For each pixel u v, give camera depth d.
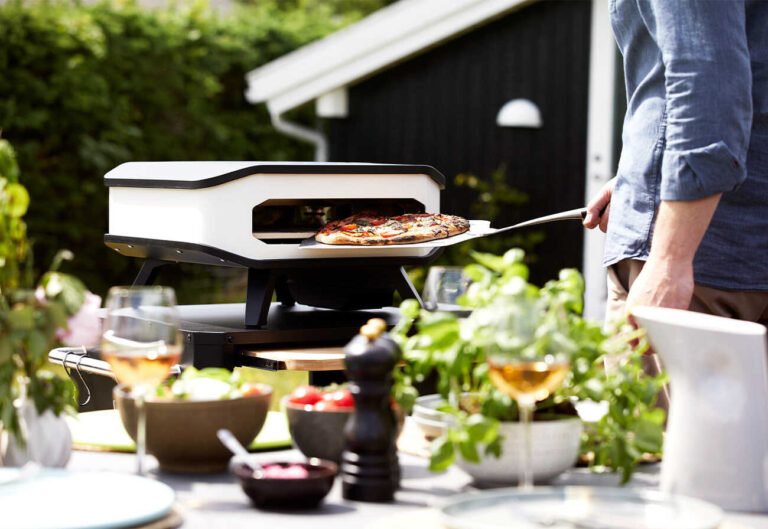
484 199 7.20
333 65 7.43
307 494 1.31
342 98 7.72
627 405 1.45
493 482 1.41
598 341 1.46
